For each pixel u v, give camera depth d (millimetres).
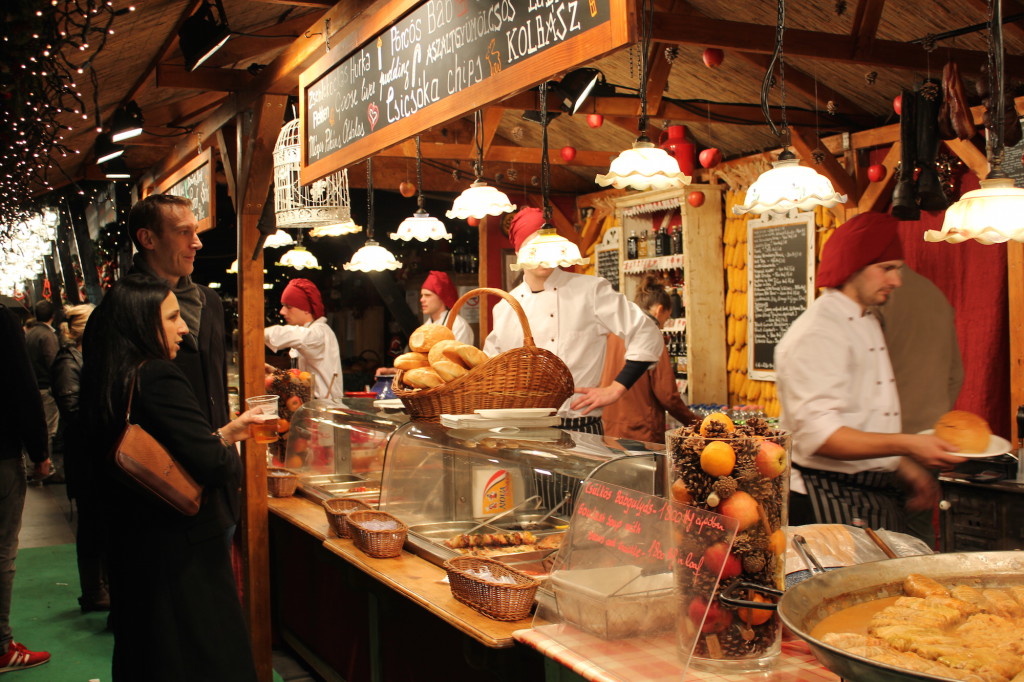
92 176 7680
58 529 7305
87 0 2580
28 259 7199
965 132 4156
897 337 2549
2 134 2760
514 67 2062
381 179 8539
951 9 4668
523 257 3729
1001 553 1481
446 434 3135
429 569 2748
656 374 5133
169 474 2510
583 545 1932
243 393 4406
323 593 4090
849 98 6004
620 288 8195
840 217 6133
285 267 11219
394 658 3279
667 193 7414
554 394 3232
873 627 1265
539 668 2299
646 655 1655
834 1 5043
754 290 6988
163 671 2561
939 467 2236
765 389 6996
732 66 6027
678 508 1603
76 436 4617
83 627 4957
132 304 2594
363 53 2973
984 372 5246
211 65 4730
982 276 5266
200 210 6082
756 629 1535
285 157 5238
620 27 1687
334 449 4281
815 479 2527
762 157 6559
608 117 6289
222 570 2727
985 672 1065
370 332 11320
